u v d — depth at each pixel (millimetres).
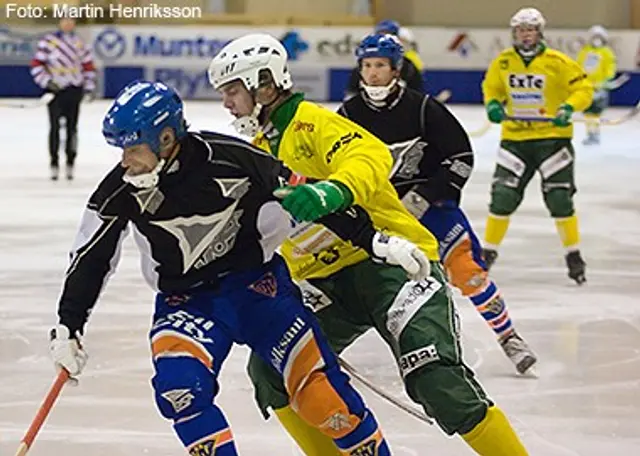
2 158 38250
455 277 13047
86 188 31438
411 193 11906
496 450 8672
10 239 23656
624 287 19688
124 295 18609
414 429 11961
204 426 7977
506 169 19844
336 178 8094
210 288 8398
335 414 8297
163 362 8086
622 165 37969
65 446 11391
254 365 9039
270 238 8453
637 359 14961
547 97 19438
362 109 11695
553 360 14867
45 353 15172
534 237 24672
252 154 8219
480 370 14375
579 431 11977
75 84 32688
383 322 8914
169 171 7918
